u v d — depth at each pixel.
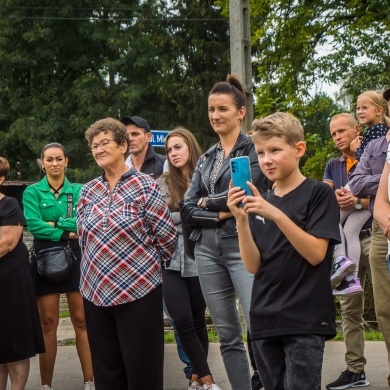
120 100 31.73
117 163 5.54
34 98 32.22
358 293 6.57
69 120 31.30
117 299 5.36
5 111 32.66
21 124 31.17
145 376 5.39
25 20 32.81
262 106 24.36
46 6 33.03
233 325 5.70
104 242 5.39
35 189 7.25
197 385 6.68
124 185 5.52
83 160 31.12
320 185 4.44
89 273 5.46
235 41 11.52
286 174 4.45
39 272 7.06
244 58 11.50
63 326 11.65
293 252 4.34
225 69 33.12
